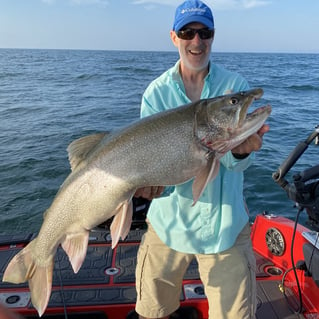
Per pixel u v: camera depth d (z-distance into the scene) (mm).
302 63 69188
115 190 2301
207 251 2668
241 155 2414
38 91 22984
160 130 2240
